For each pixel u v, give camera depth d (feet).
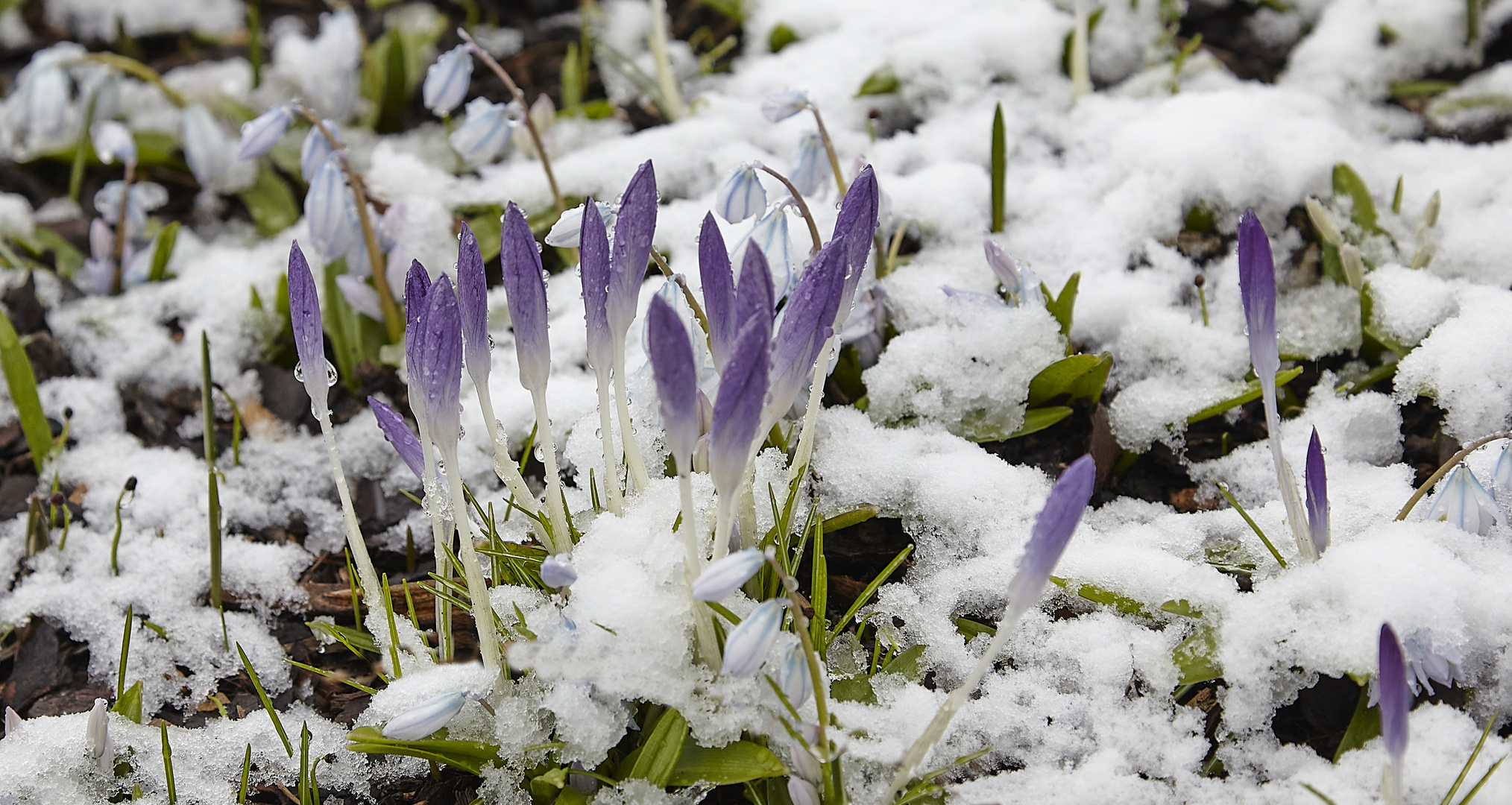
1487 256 3.60
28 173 4.74
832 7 4.80
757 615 3.03
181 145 4.73
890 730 3.19
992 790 3.20
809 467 3.41
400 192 4.09
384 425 3.20
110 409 3.73
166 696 3.41
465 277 3.10
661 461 3.37
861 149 4.14
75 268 4.25
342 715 3.37
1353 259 3.52
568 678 3.15
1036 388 3.48
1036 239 3.72
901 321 3.59
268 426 3.69
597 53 4.84
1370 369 3.56
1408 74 4.44
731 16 5.04
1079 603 3.34
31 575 3.52
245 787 3.23
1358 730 3.20
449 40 5.15
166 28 5.48
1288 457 3.46
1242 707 3.22
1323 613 3.20
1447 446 3.44
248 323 3.86
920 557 3.39
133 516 3.58
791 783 3.13
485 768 3.21
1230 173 3.71
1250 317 3.13
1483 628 3.20
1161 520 3.40
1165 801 3.19
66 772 3.27
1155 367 3.57
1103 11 4.60
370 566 3.29
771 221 3.31
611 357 3.16
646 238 3.10
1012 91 4.34
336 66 4.72
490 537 3.27
